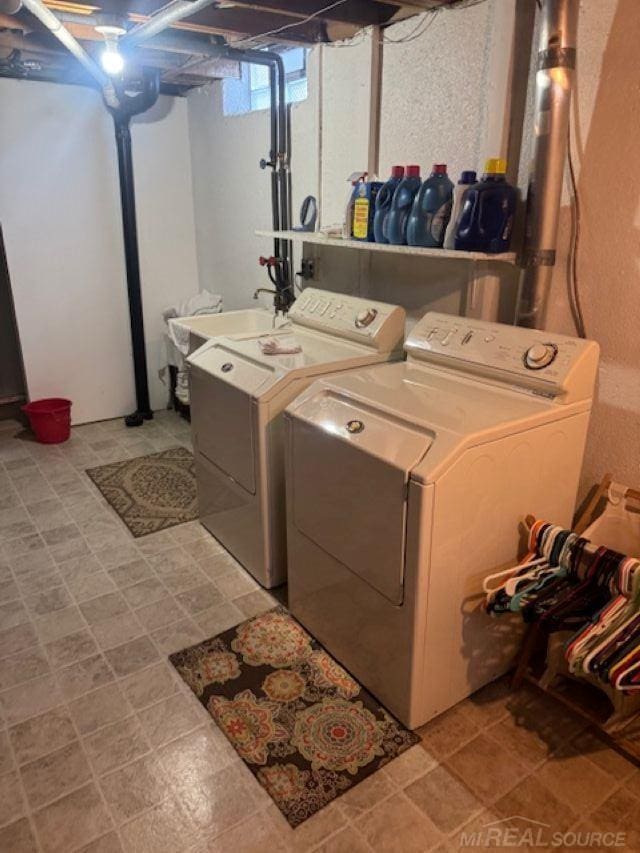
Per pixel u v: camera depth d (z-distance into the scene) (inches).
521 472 66.3
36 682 75.7
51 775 63.6
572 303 77.2
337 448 68.6
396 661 67.2
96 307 156.2
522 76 76.8
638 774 64.2
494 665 74.9
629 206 69.4
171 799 61.1
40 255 145.0
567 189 74.5
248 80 129.8
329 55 104.8
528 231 74.8
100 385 162.4
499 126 78.9
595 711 71.1
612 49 67.3
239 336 103.8
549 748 67.1
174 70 131.6
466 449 59.7
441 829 58.5
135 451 145.3
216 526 105.8
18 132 135.3
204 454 103.3
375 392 73.3
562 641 68.4
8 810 60.0
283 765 64.8
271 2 82.3
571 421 69.5
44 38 110.4
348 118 103.9
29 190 139.7
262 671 77.5
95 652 80.8
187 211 163.2
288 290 125.6
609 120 69.1
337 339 100.7
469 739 68.2
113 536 109.0
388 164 99.5
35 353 150.9
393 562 63.7
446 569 63.0
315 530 76.4
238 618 87.6
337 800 61.1
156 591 93.7
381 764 65.0
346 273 111.7
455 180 88.8
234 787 62.4
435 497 58.4
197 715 71.0
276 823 58.9
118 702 72.7
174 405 171.6
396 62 93.5
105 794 61.6
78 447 147.6
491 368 74.4
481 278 84.4
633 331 71.8
